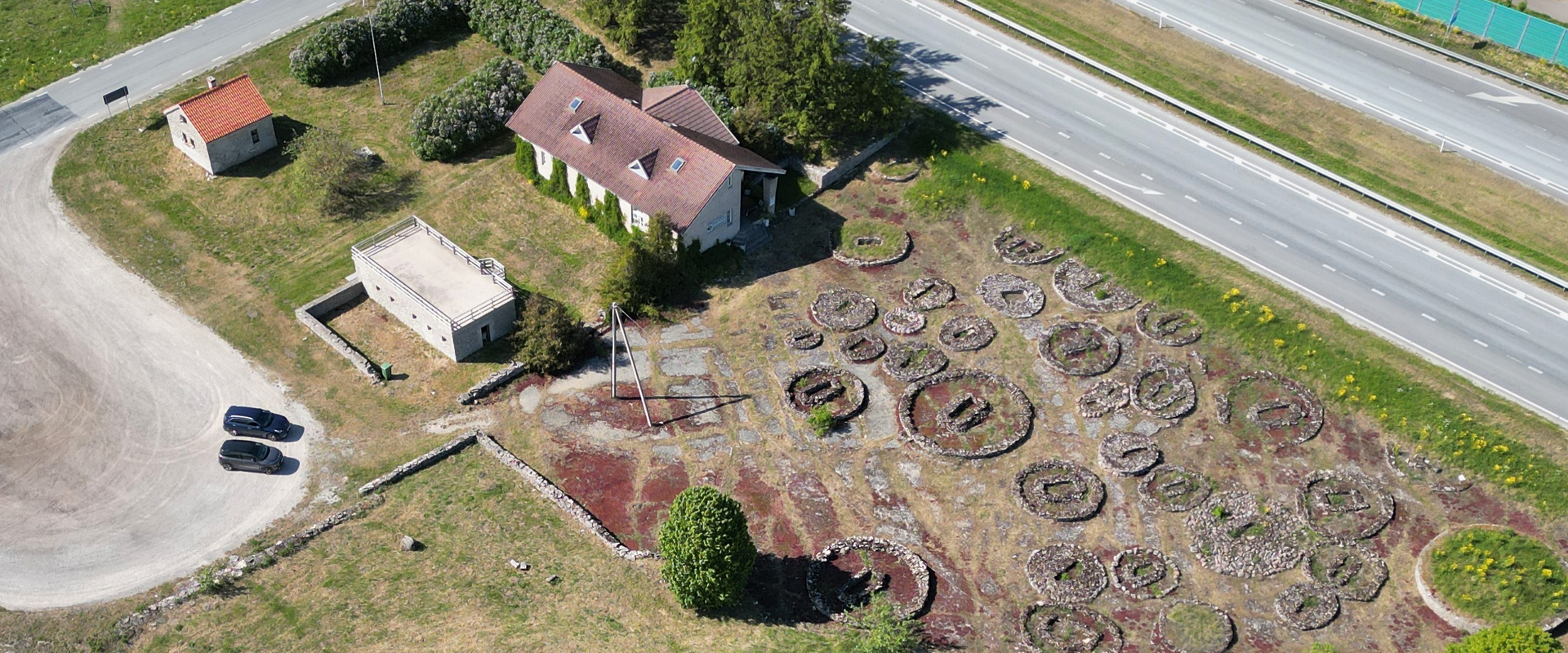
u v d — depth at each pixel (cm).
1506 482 7612
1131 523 7606
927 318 8775
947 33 11038
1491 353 8288
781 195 9650
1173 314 8669
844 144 9906
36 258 9025
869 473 7888
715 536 6750
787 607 7188
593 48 10312
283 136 10031
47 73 10681
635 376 8406
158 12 11325
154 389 8212
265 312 8744
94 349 8431
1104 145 9888
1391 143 9838
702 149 8888
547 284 8956
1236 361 8419
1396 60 10725
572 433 8094
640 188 8906
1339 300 8631
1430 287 8738
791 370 8475
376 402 8225
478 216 9425
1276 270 8844
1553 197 9344
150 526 7412
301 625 6850
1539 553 7231
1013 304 8838
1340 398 8131
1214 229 9162
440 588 7088
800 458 7969
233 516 7506
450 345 8381
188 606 6962
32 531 7350
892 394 8331
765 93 9600
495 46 10862
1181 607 7169
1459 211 9275
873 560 7400
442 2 10888
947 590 7300
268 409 8131
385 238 9019
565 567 7262
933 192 9581
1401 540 7481
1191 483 7769
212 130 9550
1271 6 11362
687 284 8962
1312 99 10256
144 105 10325
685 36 10044
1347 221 9256
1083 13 11206
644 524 7594
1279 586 7288
